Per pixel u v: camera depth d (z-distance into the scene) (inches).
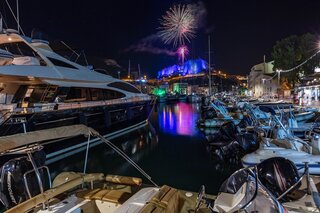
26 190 131.7
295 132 409.7
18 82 446.6
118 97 614.2
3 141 120.0
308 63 1261.1
